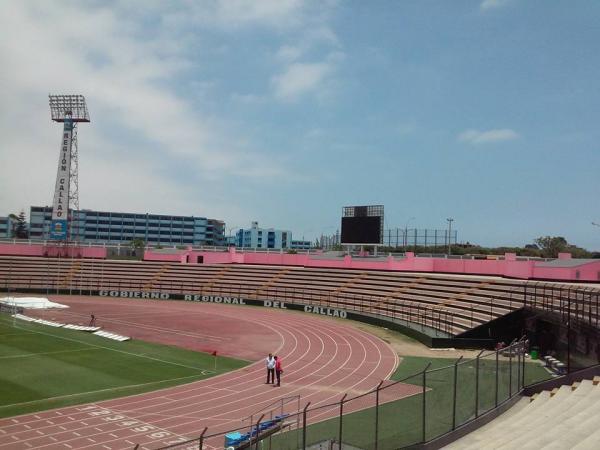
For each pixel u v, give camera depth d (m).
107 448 22.22
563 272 58.78
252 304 78.81
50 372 34.38
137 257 106.56
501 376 22.06
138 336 49.62
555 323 36.19
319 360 41.44
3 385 31.05
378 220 85.62
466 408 20.34
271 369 33.72
